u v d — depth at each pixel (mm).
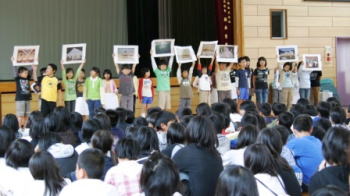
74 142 4730
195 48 13375
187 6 13375
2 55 12594
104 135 3779
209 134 3521
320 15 13641
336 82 13883
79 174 2758
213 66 12531
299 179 4141
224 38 12672
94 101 9734
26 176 3203
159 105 10297
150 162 2559
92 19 13531
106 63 13680
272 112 6617
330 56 13773
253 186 2137
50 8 13086
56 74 13094
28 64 9320
